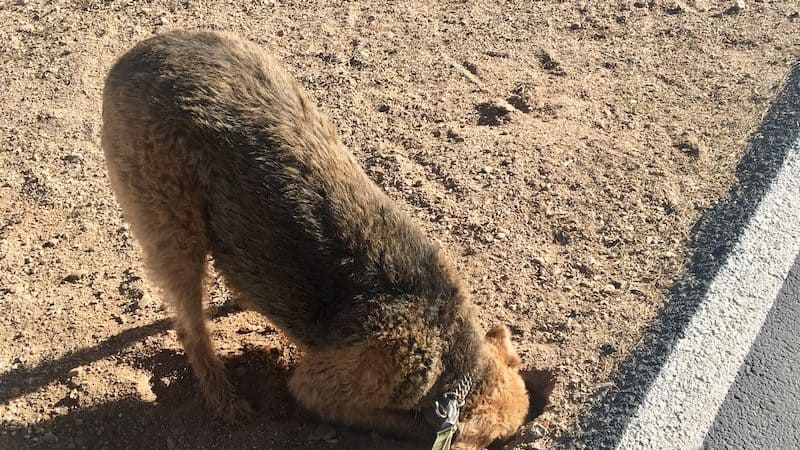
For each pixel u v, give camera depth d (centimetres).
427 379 126
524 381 136
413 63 196
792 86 181
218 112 124
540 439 124
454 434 125
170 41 130
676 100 182
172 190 125
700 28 203
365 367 126
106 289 150
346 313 125
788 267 145
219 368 134
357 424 132
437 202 164
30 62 197
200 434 131
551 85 189
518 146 173
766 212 154
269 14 213
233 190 124
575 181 165
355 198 126
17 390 134
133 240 159
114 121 128
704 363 131
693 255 149
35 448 128
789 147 166
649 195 161
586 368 133
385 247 126
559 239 156
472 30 206
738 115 177
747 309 139
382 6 216
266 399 138
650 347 134
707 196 160
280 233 123
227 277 131
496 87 189
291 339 131
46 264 153
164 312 147
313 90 189
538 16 211
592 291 145
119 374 136
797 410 127
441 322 128
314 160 126
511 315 143
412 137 178
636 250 151
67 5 214
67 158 174
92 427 130
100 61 197
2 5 214
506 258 153
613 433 123
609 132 176
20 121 182
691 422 125
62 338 141
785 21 202
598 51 198
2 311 145
